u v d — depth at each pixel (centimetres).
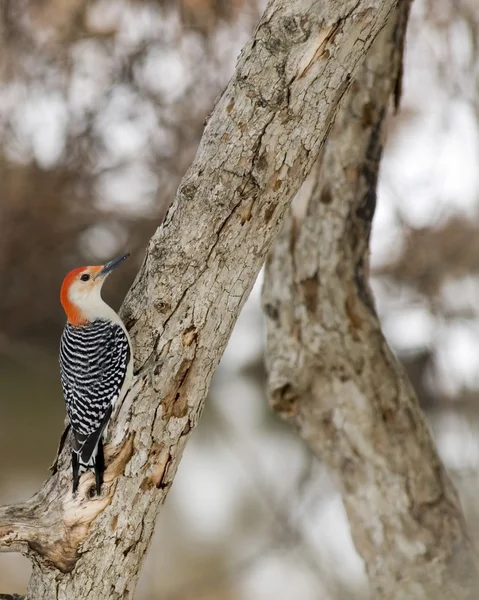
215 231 768
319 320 1101
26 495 2205
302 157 757
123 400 808
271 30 724
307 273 1096
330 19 713
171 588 1689
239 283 789
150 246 808
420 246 2358
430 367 2280
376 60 1030
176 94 2266
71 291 961
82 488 798
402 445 1116
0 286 3042
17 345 3045
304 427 1152
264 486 2088
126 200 2727
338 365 1109
